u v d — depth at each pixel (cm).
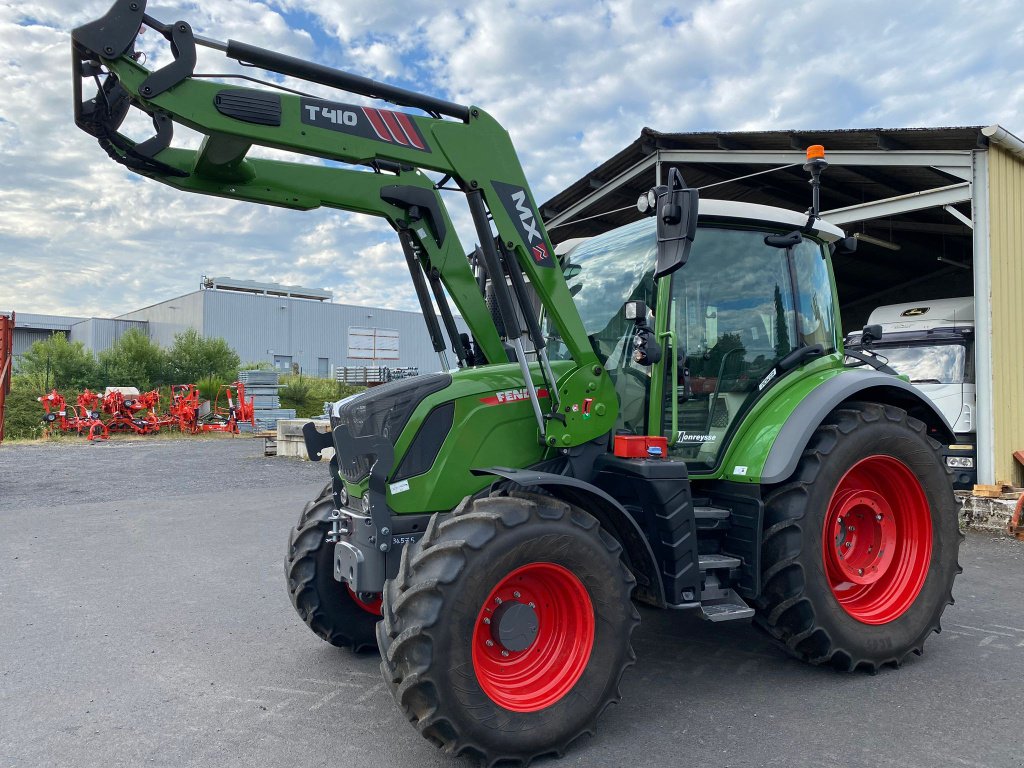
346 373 2514
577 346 354
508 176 349
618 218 1252
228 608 496
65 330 5738
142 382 2975
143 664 396
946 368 998
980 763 280
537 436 354
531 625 300
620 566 310
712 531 383
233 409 2145
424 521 330
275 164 343
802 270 436
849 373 416
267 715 332
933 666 387
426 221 382
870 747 294
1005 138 786
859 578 394
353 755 294
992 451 804
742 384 401
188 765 286
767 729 312
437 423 337
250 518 823
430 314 401
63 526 780
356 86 326
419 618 269
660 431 359
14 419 2092
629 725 318
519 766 282
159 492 1018
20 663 396
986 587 543
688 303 394
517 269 348
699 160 993
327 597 398
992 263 805
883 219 1175
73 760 290
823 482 366
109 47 282
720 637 436
